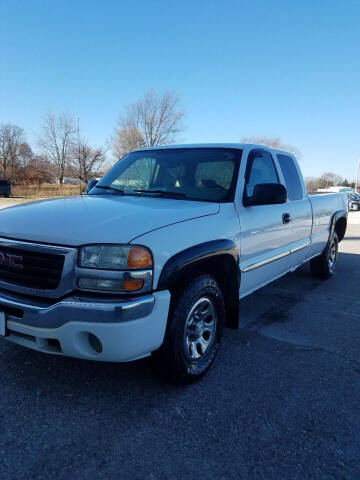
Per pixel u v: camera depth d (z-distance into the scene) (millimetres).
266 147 4234
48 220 2617
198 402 2652
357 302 5117
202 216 2957
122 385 2840
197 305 2840
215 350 3121
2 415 2441
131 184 3879
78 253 2352
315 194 6000
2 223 2734
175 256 2562
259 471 2023
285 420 2469
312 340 3814
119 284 2328
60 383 2838
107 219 2553
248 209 3541
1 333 2584
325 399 2734
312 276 6387
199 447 2195
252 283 3840
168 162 3891
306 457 2133
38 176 58156
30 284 2496
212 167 3662
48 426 2344
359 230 14406
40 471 1980
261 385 2908
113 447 2176
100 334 2299
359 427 2416
